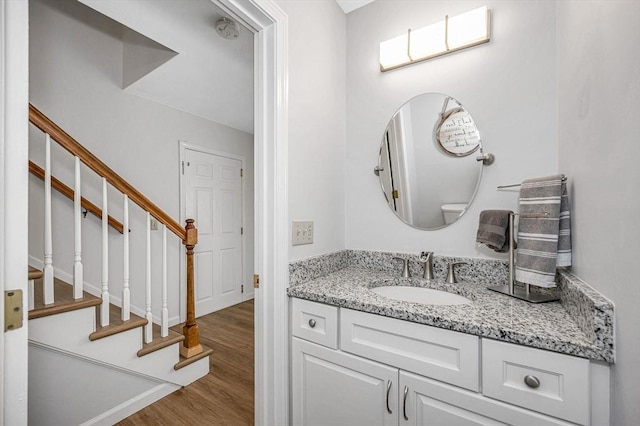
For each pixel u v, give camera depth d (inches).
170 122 114.7
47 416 54.7
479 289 47.6
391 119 61.4
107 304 63.2
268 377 46.7
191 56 81.6
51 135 56.1
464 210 53.8
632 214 22.3
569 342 27.2
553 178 38.0
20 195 21.7
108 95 96.3
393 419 37.8
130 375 65.8
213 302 131.6
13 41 21.4
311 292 45.0
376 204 63.2
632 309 22.5
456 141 54.7
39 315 52.7
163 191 112.1
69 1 88.4
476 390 32.4
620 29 24.0
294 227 49.1
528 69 48.4
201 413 64.8
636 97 21.5
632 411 22.3
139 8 62.6
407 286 54.2
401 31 60.6
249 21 44.4
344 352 42.2
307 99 52.7
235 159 143.3
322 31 57.7
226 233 138.5
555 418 28.2
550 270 36.9
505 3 50.3
